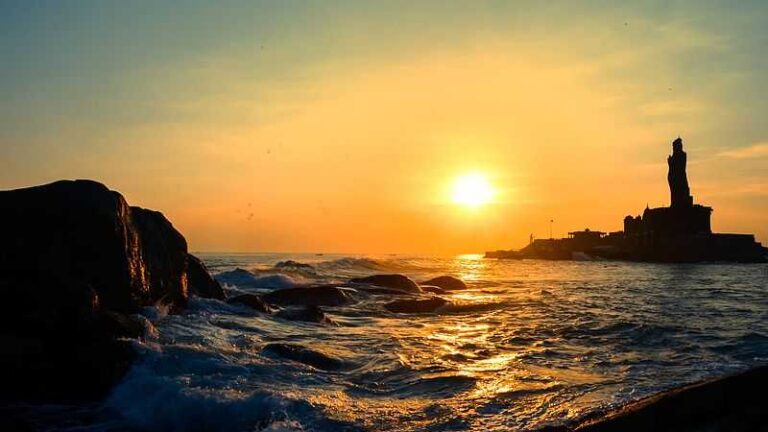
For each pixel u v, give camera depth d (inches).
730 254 4810.5
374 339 546.9
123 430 297.0
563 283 1549.0
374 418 308.7
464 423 303.6
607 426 257.8
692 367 450.0
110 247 461.4
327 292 841.5
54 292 404.5
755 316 762.2
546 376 412.2
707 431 242.7
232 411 309.6
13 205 438.3
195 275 690.2
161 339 425.4
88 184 474.3
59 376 345.7
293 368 400.8
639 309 839.1
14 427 292.8
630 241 5585.6
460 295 1059.9
